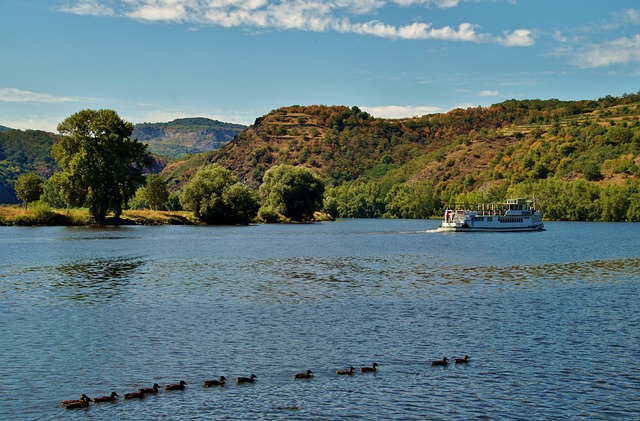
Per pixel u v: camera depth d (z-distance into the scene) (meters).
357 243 123.88
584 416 28.41
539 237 151.12
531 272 76.62
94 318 46.38
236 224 186.88
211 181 183.00
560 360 36.47
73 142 151.62
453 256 97.31
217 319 46.44
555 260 91.94
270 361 36.03
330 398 30.41
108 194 158.38
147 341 39.94
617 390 31.55
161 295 56.50
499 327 44.53
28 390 31.14
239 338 40.84
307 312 49.38
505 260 91.38
